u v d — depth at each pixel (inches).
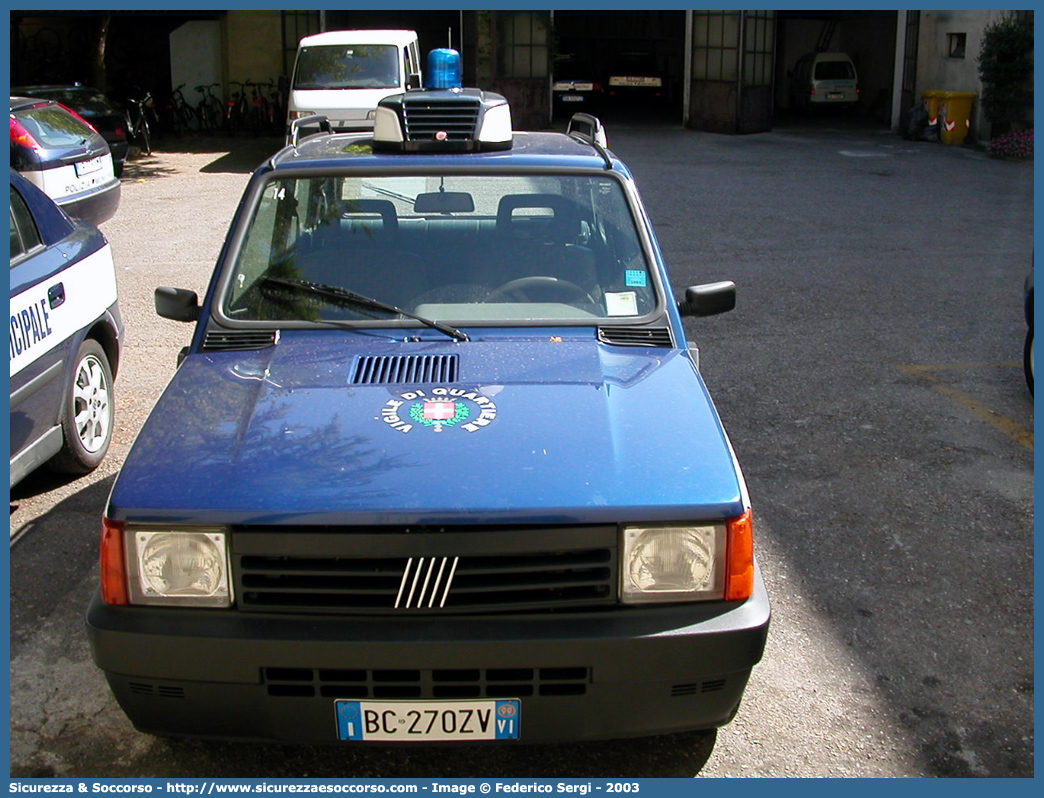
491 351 135.3
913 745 129.9
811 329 319.6
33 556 173.2
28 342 177.5
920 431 235.9
